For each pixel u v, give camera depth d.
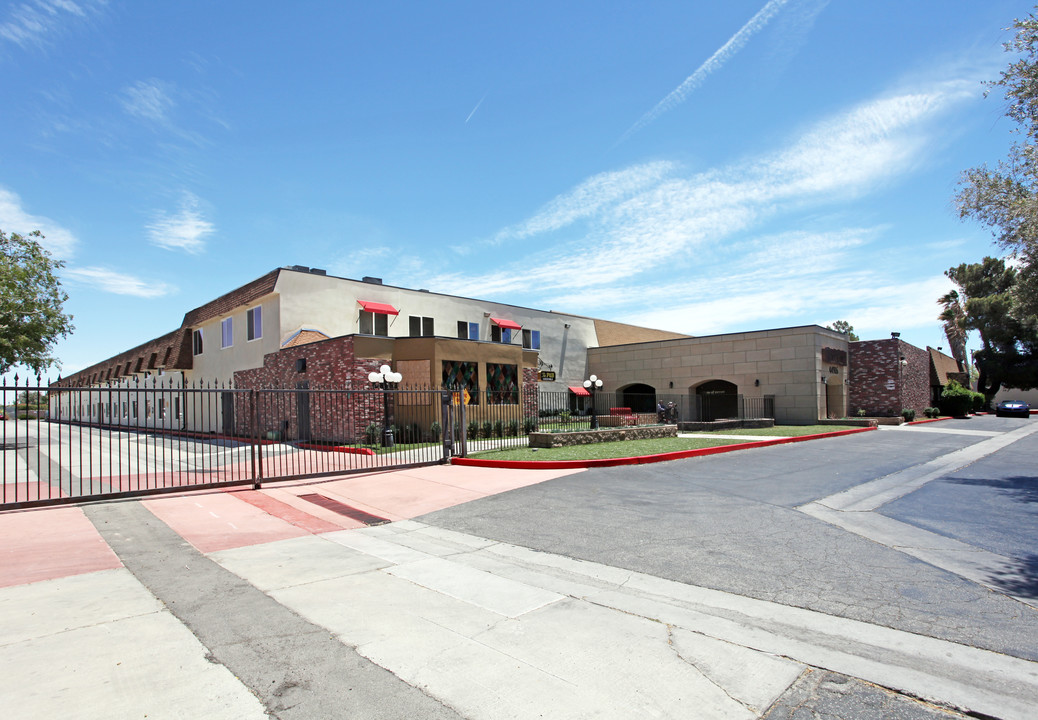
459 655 4.04
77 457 18.05
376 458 15.06
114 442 24.42
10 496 10.56
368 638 4.32
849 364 31.97
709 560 6.27
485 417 22.27
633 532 7.48
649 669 3.84
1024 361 43.44
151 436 28.06
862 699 3.46
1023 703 3.40
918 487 10.45
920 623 4.58
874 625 4.56
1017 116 11.13
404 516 8.88
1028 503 8.96
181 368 30.97
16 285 27.59
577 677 3.73
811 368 27.41
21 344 26.84
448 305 29.30
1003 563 6.04
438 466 13.84
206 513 8.99
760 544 6.83
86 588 5.42
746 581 5.61
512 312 32.72
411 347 21.25
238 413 25.91
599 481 11.18
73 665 3.82
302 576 5.86
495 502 9.60
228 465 14.99
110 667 3.80
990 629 4.45
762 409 28.80
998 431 24.28
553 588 5.52
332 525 8.32
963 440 20.02
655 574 5.88
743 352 29.70
